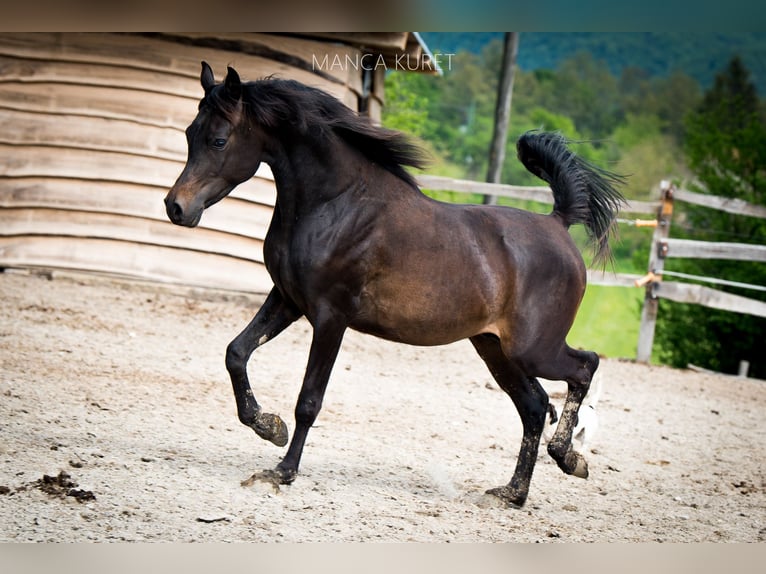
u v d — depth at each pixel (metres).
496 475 9.22
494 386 13.77
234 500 7.13
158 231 16.14
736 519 8.62
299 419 7.61
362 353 15.00
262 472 7.54
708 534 8.02
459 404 12.41
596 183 8.84
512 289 8.00
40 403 9.19
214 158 7.37
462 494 8.34
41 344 11.81
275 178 7.71
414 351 15.88
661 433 12.34
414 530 7.09
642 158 88.12
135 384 10.70
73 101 16.19
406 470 8.94
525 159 9.02
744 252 18.42
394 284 7.69
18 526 6.11
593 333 69.75
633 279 18.89
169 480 7.35
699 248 18.64
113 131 16.16
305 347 14.68
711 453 11.48
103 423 8.89
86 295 15.23
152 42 16.08
